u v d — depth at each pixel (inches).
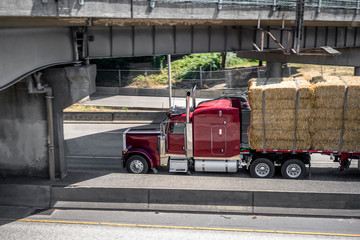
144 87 1691.7
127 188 536.4
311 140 599.8
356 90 569.3
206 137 620.1
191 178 577.9
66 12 464.8
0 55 438.9
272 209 518.3
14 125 590.9
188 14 641.6
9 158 600.4
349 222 493.4
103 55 667.4
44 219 506.9
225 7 692.1
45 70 566.6
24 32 482.6
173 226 484.4
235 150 620.1
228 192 525.0
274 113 592.7
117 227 482.3
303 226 482.6
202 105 660.1
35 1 420.2
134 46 721.6
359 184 548.7
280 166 672.4
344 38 1112.8
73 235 461.7
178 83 1731.1
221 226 483.8
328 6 873.5
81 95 578.2
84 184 555.8
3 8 384.8
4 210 534.6
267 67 1429.6
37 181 574.2
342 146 593.0
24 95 581.0
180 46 798.5
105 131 1034.7
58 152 581.9
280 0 767.1
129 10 558.9
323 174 651.5
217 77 1782.7
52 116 576.4
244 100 1119.6
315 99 581.9
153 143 642.2
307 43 1050.7
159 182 560.4
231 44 886.4
